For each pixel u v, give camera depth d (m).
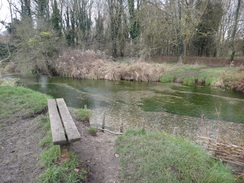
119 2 25.69
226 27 18.44
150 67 18.08
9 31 19.25
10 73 21.70
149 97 11.18
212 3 19.80
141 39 22.66
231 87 12.77
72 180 2.30
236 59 19.19
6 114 4.75
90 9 29.72
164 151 3.07
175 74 16.91
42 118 4.46
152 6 18.08
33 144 3.33
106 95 11.80
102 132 4.90
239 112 8.26
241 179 2.82
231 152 3.31
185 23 17.94
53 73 22.11
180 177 2.48
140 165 2.73
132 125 6.66
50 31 21.27
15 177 2.41
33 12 22.98
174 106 9.28
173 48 26.20
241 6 17.50
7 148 3.18
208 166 2.77
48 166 2.53
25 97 6.28
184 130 6.27
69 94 12.08
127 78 18.14
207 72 15.54
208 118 7.52
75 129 2.72
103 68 19.66
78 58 21.47
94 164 2.87
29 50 19.38
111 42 26.50
